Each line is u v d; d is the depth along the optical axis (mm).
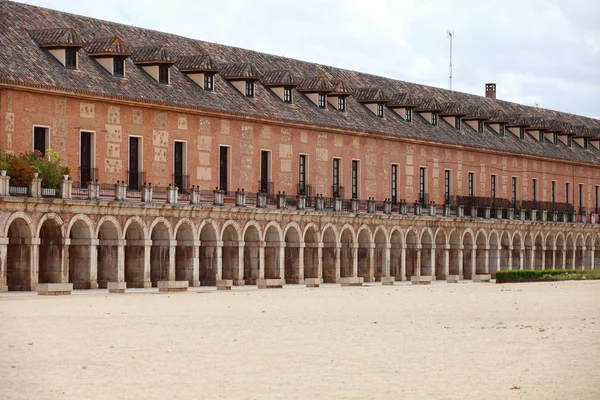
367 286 85438
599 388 28969
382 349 36000
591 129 143000
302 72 103688
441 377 30641
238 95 90062
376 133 102375
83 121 74812
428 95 121688
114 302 55750
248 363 32750
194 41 93500
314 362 33094
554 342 38031
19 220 67312
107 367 31750
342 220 95750
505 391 28547
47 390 28156
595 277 94375
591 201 140250
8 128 69562
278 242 89062
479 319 46688
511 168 124188
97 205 71938
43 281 70438
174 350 35219
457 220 110000
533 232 123938
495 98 142500
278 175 92375
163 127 81375
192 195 80750
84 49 78438
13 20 75438
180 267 80938
